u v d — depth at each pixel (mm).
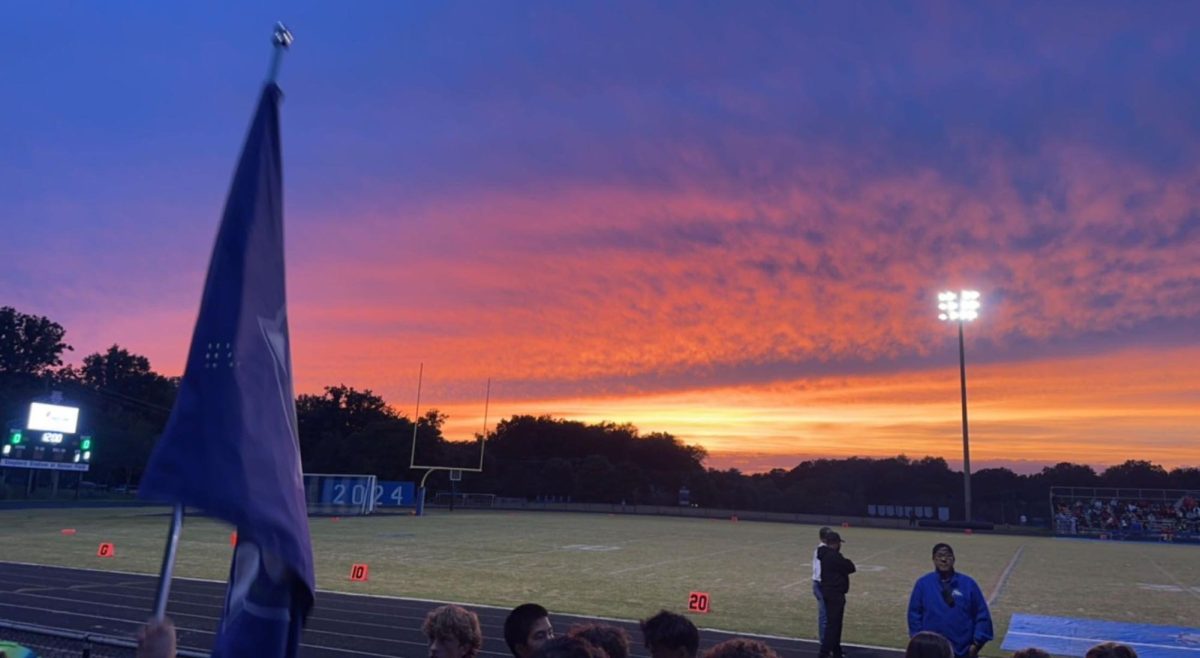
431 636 3471
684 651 3041
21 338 85875
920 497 102812
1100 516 57969
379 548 25031
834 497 94188
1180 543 48156
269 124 2947
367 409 97375
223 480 2469
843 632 12656
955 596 6652
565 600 15258
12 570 16750
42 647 8477
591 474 86875
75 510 43344
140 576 16188
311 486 44688
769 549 30812
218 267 2744
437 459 82625
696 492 89750
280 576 2586
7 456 47156
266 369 2699
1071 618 15141
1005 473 105562
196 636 10820
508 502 74438
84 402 88750
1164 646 12539
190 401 2576
